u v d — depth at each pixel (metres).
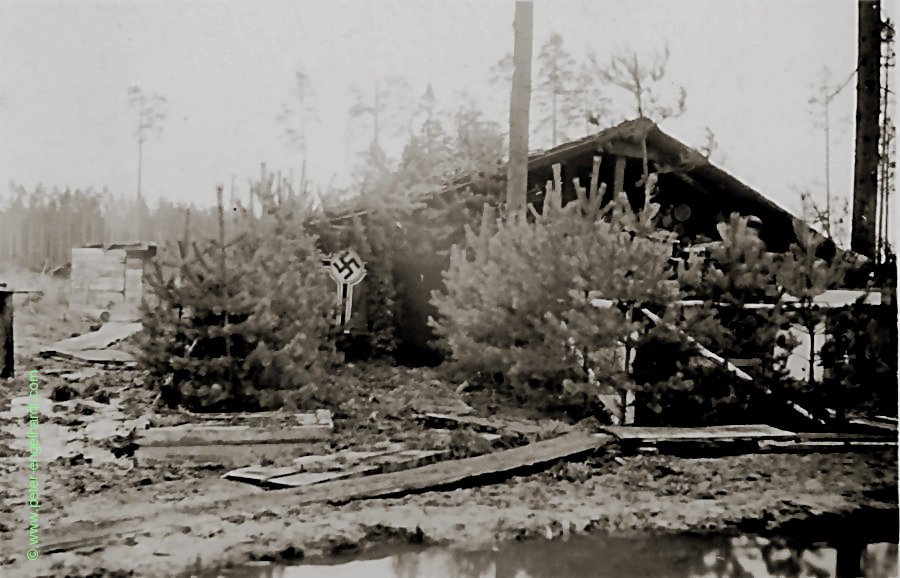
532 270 8.03
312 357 7.74
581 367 7.79
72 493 5.49
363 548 4.81
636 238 7.73
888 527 5.38
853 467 6.60
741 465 6.67
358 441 6.89
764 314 7.68
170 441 6.38
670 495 5.97
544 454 6.59
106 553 4.57
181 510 5.27
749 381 7.57
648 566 4.64
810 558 4.88
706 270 7.90
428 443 6.83
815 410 7.60
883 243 7.91
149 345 7.16
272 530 4.99
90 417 6.66
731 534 5.21
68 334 6.95
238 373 7.39
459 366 8.45
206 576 4.32
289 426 6.80
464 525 5.20
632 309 7.66
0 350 6.69
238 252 7.37
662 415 7.56
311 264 7.89
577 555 4.77
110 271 6.94
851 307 7.68
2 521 4.94
